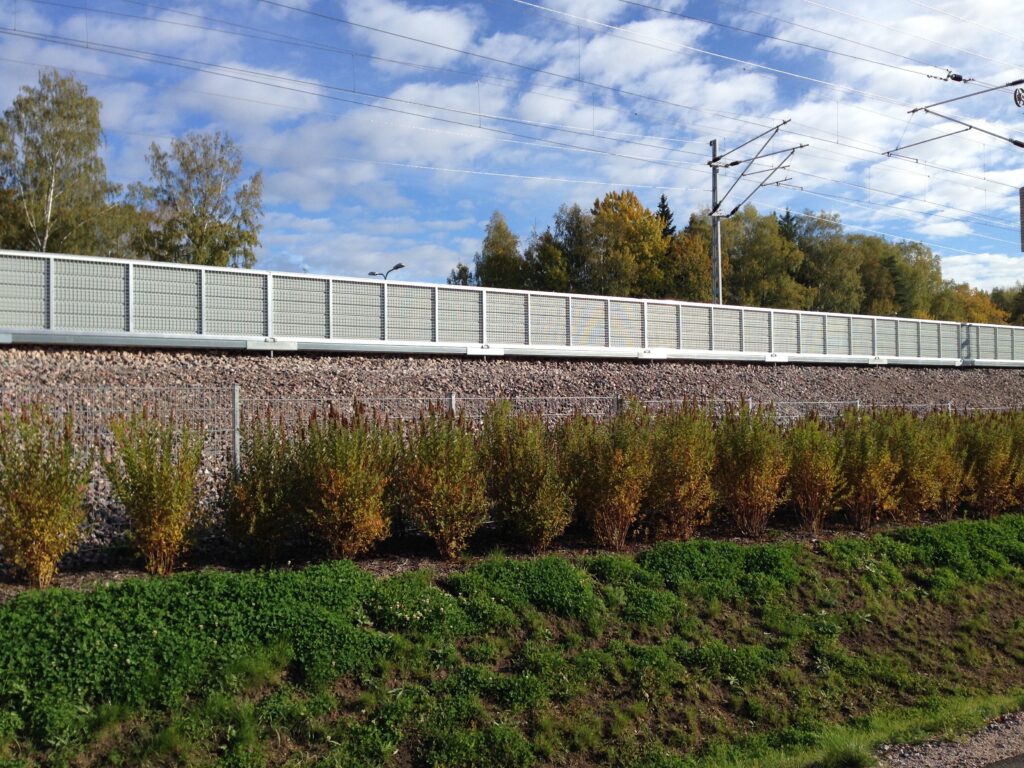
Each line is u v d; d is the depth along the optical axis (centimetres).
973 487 1597
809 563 1174
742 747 800
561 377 2334
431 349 2288
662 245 6700
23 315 1717
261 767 650
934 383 3544
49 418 879
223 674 710
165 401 1429
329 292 2136
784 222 7556
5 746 619
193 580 800
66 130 4288
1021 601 1241
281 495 954
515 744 719
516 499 1077
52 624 705
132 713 665
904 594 1168
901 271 7800
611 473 1116
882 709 914
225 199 4916
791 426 1429
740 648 940
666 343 2903
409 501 1024
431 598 866
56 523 820
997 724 846
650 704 827
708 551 1116
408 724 719
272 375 1822
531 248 6512
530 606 904
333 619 789
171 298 1905
